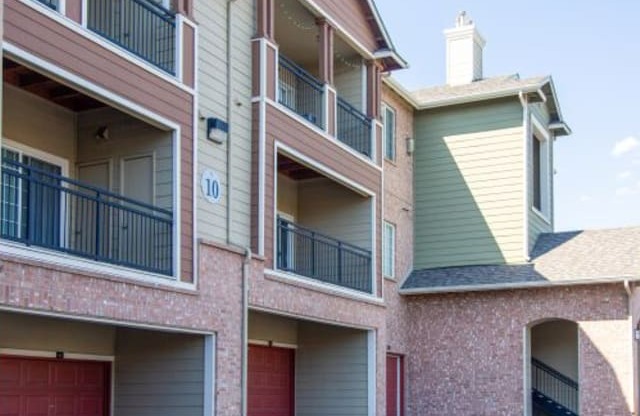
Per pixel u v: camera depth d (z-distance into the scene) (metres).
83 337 12.98
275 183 14.98
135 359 13.41
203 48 13.74
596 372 19.78
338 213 18.58
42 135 12.64
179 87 12.76
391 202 21.91
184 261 12.53
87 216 12.98
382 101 21.61
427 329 21.77
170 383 13.16
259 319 17.05
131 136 12.91
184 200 12.66
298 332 18.38
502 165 22.38
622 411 19.34
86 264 10.79
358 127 18.64
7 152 12.07
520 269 21.34
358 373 17.81
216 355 13.03
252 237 14.40
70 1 10.91
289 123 15.51
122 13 13.16
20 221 12.05
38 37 10.38
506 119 22.48
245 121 14.59
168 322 12.07
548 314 20.50
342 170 17.14
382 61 19.19
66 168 13.03
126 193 12.82
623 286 19.77
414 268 22.91
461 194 22.75
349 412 17.75
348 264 18.31
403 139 22.86
